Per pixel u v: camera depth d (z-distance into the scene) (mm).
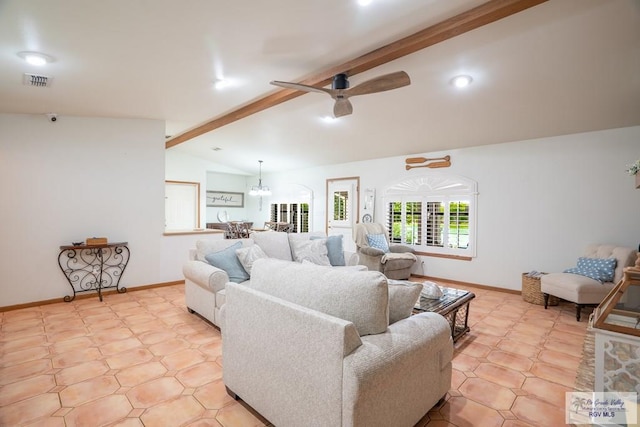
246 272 3428
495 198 5043
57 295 4199
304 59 2906
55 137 4199
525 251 4766
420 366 1740
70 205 4301
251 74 3191
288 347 1626
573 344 3029
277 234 4113
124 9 1940
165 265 5074
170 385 2266
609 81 3045
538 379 2410
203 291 3395
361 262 5660
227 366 2105
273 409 1741
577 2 2127
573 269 4121
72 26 2086
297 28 2346
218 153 8312
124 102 3863
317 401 1485
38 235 4082
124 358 2650
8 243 3893
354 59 2916
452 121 4414
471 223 5293
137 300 4289
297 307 1617
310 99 4266
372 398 1415
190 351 2789
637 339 1469
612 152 4086
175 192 8664
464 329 3264
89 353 2732
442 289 3438
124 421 1884
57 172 4211
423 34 2432
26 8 1849
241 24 2232
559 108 3697
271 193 9500
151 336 3100
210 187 9969
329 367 1425
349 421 1347
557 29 2393
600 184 4164
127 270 4734
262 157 7984
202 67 2947
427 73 3217
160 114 4594
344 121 4938
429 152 5809
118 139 4656
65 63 2635
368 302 1572
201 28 2248
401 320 1811
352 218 7047
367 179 6793
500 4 2078
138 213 4816
